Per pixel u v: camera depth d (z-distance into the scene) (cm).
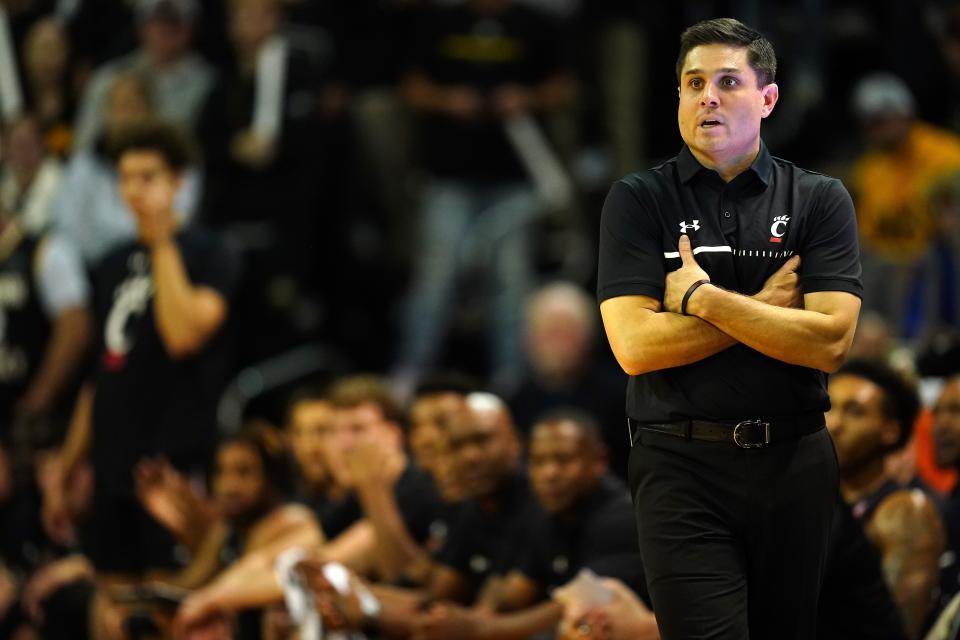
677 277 878
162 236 1540
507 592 1303
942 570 1214
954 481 1291
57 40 2347
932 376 1546
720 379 880
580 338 2016
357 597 1319
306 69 2302
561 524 1279
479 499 1384
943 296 2055
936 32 2466
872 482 1230
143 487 1531
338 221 2522
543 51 2336
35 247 1938
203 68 2278
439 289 2320
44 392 1914
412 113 2470
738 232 889
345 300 2542
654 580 894
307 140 2288
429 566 1404
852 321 870
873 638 1082
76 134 2275
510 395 2038
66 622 1650
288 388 2281
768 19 2533
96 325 1600
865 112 2139
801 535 891
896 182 2109
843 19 2628
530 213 2336
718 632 870
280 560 1409
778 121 2427
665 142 2450
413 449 1557
